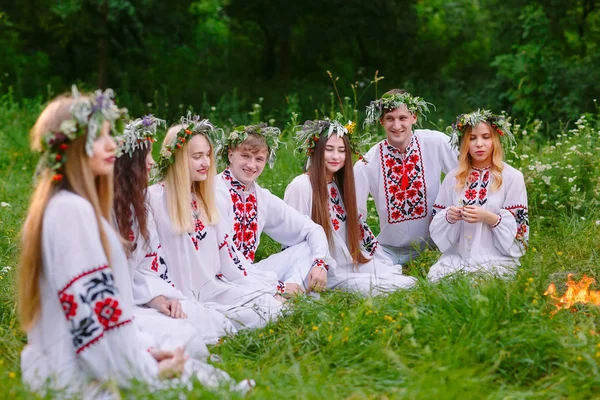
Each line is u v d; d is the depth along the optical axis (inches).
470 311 165.8
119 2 648.4
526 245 217.9
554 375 149.6
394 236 250.1
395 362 152.6
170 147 193.3
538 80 575.2
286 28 711.1
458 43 759.1
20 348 163.2
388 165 245.3
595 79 554.9
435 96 681.0
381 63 752.3
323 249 216.8
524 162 289.9
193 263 197.6
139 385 130.2
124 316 131.7
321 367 156.2
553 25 603.5
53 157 131.3
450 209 226.5
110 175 138.3
